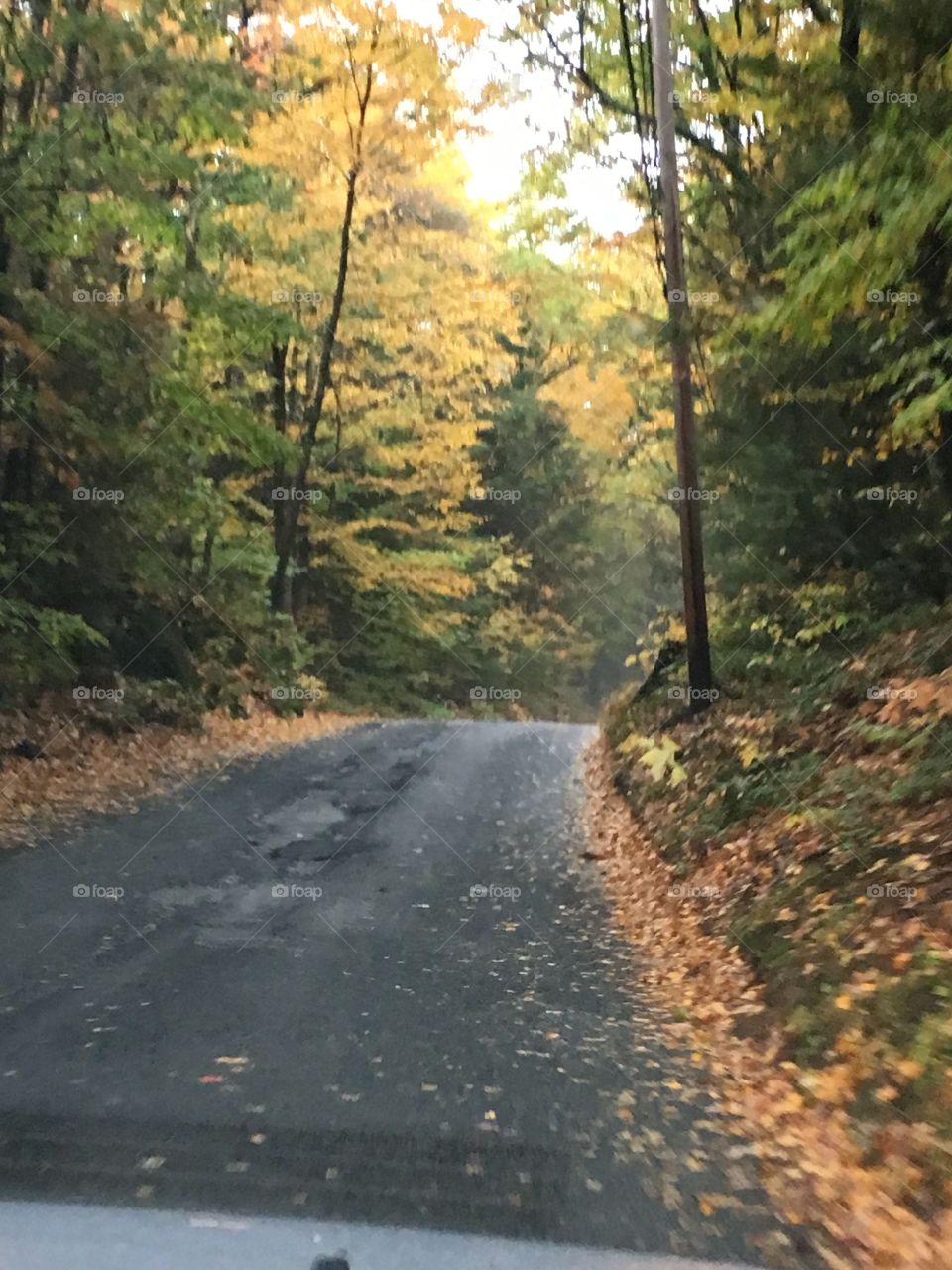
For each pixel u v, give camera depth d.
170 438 17.38
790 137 13.81
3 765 14.02
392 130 20.80
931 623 12.48
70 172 15.20
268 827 12.92
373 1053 6.19
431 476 28.84
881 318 10.66
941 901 6.82
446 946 8.54
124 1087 5.57
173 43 16.08
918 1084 5.15
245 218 20.78
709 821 11.58
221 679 21.81
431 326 25.31
